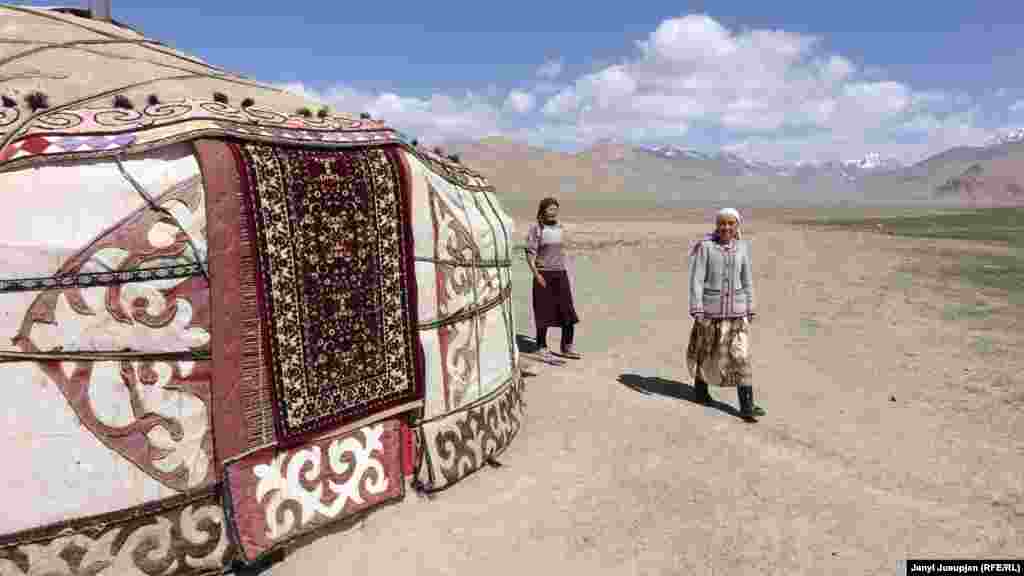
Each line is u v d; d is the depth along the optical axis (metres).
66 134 3.08
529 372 6.97
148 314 3.04
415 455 4.07
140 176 3.06
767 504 4.09
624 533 3.73
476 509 3.95
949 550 3.58
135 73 3.92
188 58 4.61
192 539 3.15
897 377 7.05
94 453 2.93
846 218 64.69
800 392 6.47
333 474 3.62
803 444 5.07
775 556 3.52
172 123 3.24
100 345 2.95
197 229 3.14
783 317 10.68
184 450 3.13
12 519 2.79
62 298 2.88
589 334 9.20
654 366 7.45
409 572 3.29
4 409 2.79
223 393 3.18
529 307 11.10
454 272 4.35
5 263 2.79
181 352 3.12
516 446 4.95
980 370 7.28
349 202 3.69
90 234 2.94
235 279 3.22
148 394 3.04
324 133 3.77
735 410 5.87
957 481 4.46
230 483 3.20
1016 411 5.88
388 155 3.96
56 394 2.87
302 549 3.46
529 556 3.48
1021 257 20.11
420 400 4.02
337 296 3.62
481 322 4.70
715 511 3.99
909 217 63.62
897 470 4.62
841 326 9.88
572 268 17.62
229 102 3.71
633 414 5.63
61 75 3.63
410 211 3.97
